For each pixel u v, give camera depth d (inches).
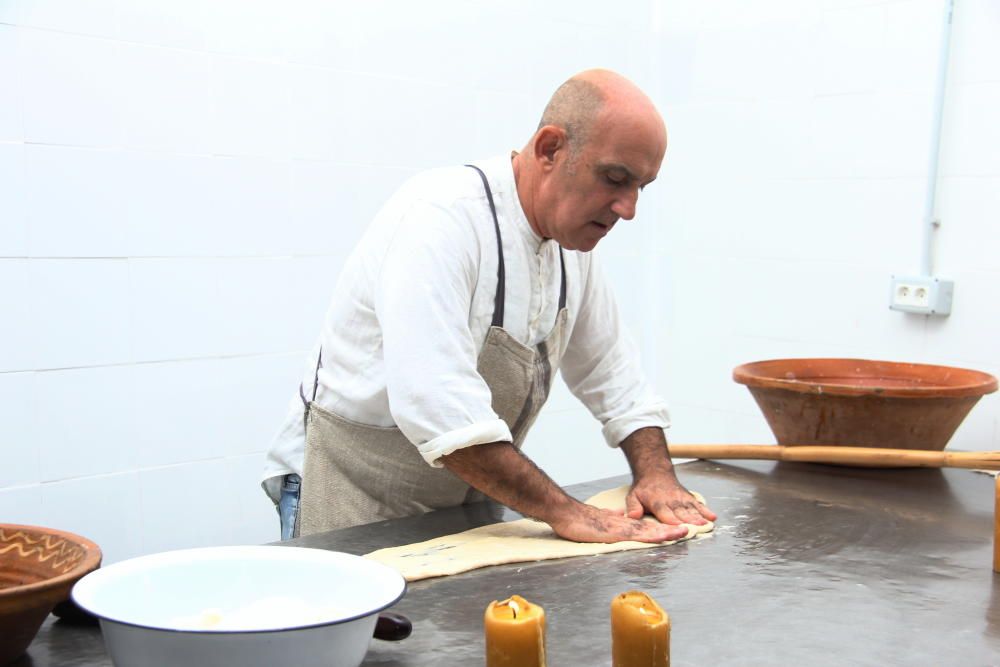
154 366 95.5
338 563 42.4
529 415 69.7
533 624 37.8
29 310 88.5
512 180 63.3
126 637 36.0
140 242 93.4
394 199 65.2
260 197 99.9
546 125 60.4
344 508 68.5
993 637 45.6
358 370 66.1
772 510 67.4
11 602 38.1
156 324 95.2
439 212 60.6
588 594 50.7
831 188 109.3
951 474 77.4
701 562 56.2
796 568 55.3
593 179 59.1
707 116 121.6
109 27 89.8
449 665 41.8
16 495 89.3
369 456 67.4
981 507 68.3
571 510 60.2
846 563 56.2
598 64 123.3
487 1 113.2
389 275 59.7
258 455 103.0
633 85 59.7
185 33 93.8
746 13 116.1
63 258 89.7
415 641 44.3
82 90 89.0
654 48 127.6
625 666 38.4
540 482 59.9
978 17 95.3
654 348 130.9
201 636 35.0
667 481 68.2
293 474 75.6
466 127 113.5
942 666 42.4
